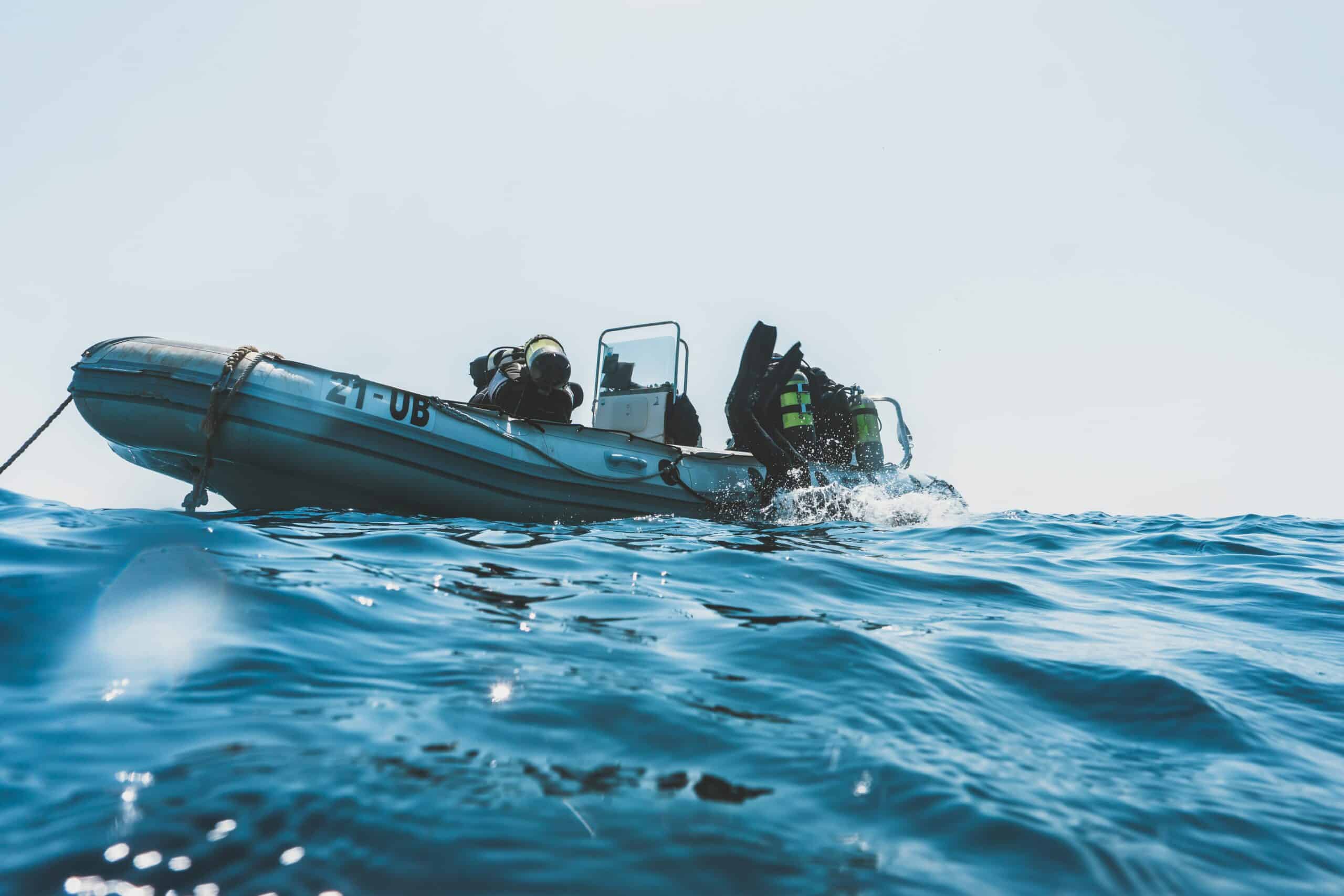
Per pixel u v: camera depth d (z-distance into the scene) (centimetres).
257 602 194
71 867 86
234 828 95
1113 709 180
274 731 123
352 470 613
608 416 899
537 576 278
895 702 165
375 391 624
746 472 782
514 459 664
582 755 126
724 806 113
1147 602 342
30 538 251
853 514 741
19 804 98
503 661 169
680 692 158
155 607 183
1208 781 143
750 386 775
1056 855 109
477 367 862
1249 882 108
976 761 140
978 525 668
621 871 94
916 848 107
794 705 157
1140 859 110
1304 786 144
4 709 126
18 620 169
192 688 139
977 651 220
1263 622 308
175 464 636
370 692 144
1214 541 593
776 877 97
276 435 595
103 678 141
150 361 607
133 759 111
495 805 107
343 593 214
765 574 316
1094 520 868
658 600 247
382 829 98
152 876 85
